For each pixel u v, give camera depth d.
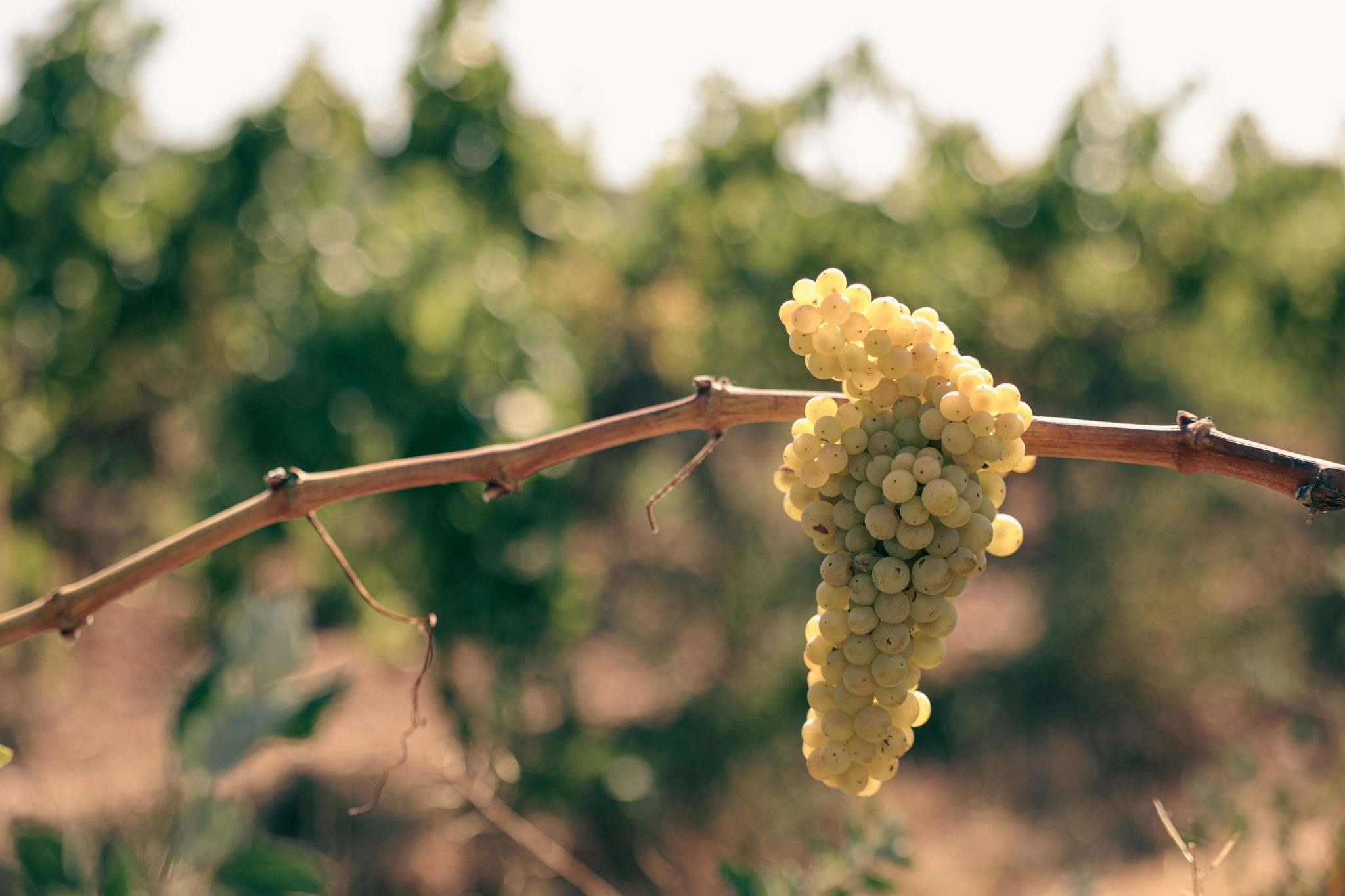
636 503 6.12
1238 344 6.31
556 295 5.65
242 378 4.77
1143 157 6.12
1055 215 6.04
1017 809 5.43
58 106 5.18
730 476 6.15
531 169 5.73
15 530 5.16
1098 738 6.00
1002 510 7.48
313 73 5.34
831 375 1.11
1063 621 6.40
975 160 6.21
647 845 4.62
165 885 1.02
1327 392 6.41
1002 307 6.23
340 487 1.22
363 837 4.07
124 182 5.20
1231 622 6.08
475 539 4.56
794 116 6.09
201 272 5.15
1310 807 2.24
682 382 6.18
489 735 4.25
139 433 5.49
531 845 2.55
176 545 1.22
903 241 6.04
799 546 6.11
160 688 5.83
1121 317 6.32
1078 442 1.10
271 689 1.10
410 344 4.61
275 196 5.08
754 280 6.03
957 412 1.04
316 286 4.80
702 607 5.94
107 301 5.14
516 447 1.21
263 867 1.04
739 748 5.32
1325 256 6.21
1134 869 4.78
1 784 4.31
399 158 5.61
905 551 1.07
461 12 5.66
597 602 5.93
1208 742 5.68
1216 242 6.15
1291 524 6.24
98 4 5.29
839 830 4.61
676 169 6.24
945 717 6.30
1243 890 2.20
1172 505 6.41
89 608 1.20
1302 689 4.16
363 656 5.38
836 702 1.11
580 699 5.65
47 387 5.05
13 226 5.08
